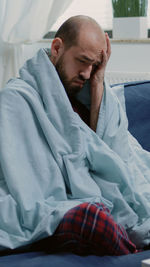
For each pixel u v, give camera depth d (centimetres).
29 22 321
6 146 153
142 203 165
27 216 145
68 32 168
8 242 140
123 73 312
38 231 137
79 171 161
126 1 314
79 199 157
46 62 167
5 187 153
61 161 159
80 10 358
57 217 136
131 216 161
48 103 163
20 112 159
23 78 167
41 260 122
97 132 175
